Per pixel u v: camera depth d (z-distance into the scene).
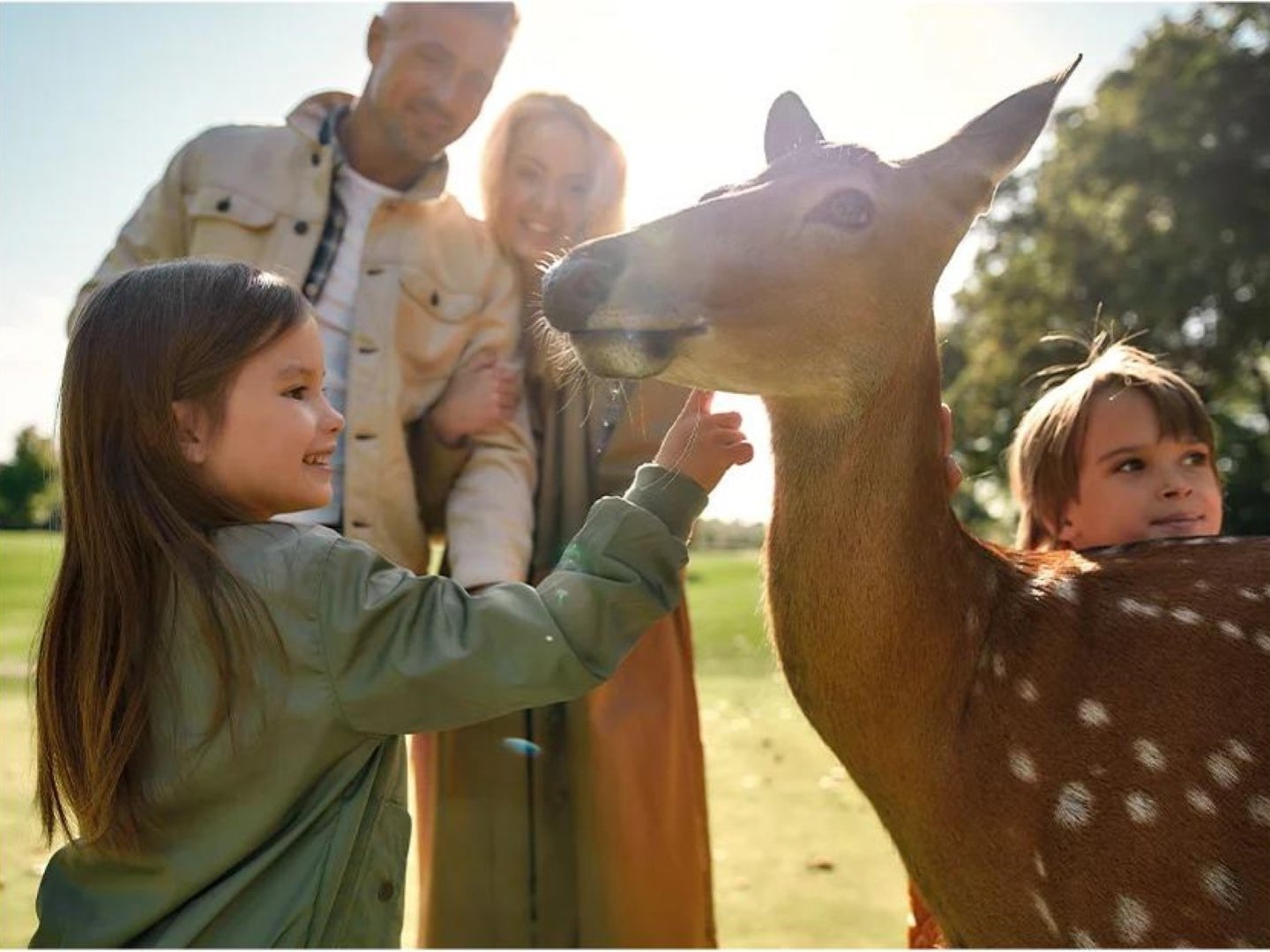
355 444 2.81
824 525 2.08
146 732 1.71
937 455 2.14
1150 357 2.80
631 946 2.78
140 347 1.79
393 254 2.93
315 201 2.91
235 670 1.68
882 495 2.06
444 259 3.00
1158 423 2.55
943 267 2.15
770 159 2.70
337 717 1.72
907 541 2.06
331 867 1.70
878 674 2.05
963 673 2.07
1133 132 18.84
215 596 1.69
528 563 2.91
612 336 2.01
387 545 2.85
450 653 1.75
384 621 1.75
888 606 2.04
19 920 3.41
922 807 2.06
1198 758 1.87
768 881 4.14
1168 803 1.86
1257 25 18.56
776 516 2.17
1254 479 19.03
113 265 2.99
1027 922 1.95
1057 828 1.91
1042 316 19.64
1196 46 18.94
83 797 1.70
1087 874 1.88
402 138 2.93
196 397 1.80
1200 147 18.44
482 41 2.87
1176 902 1.82
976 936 2.02
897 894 3.98
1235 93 18.30
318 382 1.94
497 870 2.93
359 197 2.97
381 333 2.88
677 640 2.95
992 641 2.10
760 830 4.77
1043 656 2.04
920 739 2.05
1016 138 2.17
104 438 1.79
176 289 1.83
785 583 2.15
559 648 1.80
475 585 2.72
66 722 1.76
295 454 1.87
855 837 4.66
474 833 2.95
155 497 1.76
